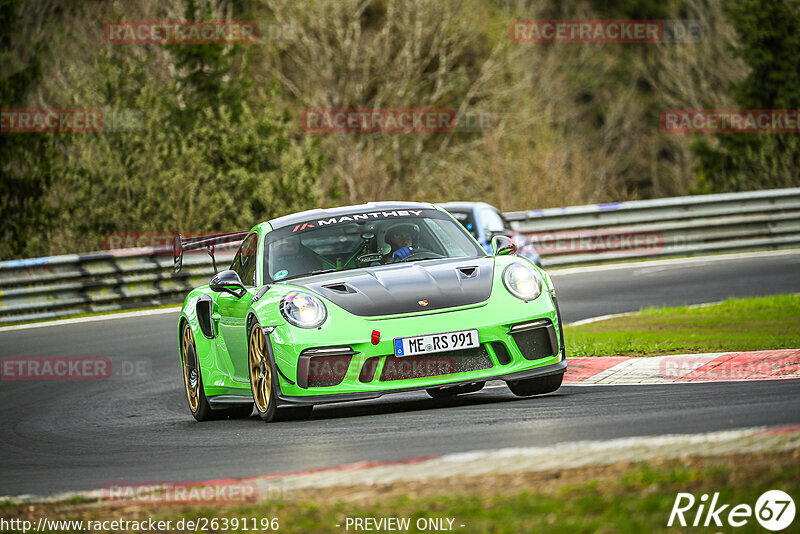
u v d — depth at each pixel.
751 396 22.23
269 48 144.50
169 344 48.19
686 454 15.45
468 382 24.27
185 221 80.62
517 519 13.35
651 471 14.73
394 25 149.50
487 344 24.48
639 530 12.65
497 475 15.40
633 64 176.25
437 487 15.15
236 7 148.88
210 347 30.08
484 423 21.52
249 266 29.22
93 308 62.25
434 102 150.88
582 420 20.64
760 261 66.31
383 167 134.25
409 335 24.09
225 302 28.62
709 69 170.25
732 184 101.19
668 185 173.50
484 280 25.72
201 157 85.06
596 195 147.75
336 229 28.92
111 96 86.69
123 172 81.69
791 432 16.00
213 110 94.44
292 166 88.56
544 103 158.88
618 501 13.63
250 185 85.56
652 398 23.64
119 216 81.06
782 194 74.88
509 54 149.25
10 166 82.94
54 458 24.28
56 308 60.81
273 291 26.12
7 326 58.12
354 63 143.75
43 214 82.44
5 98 87.19
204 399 30.25
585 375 30.27
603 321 45.22
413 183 141.50
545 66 162.12
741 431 16.52
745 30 117.81
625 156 170.88
